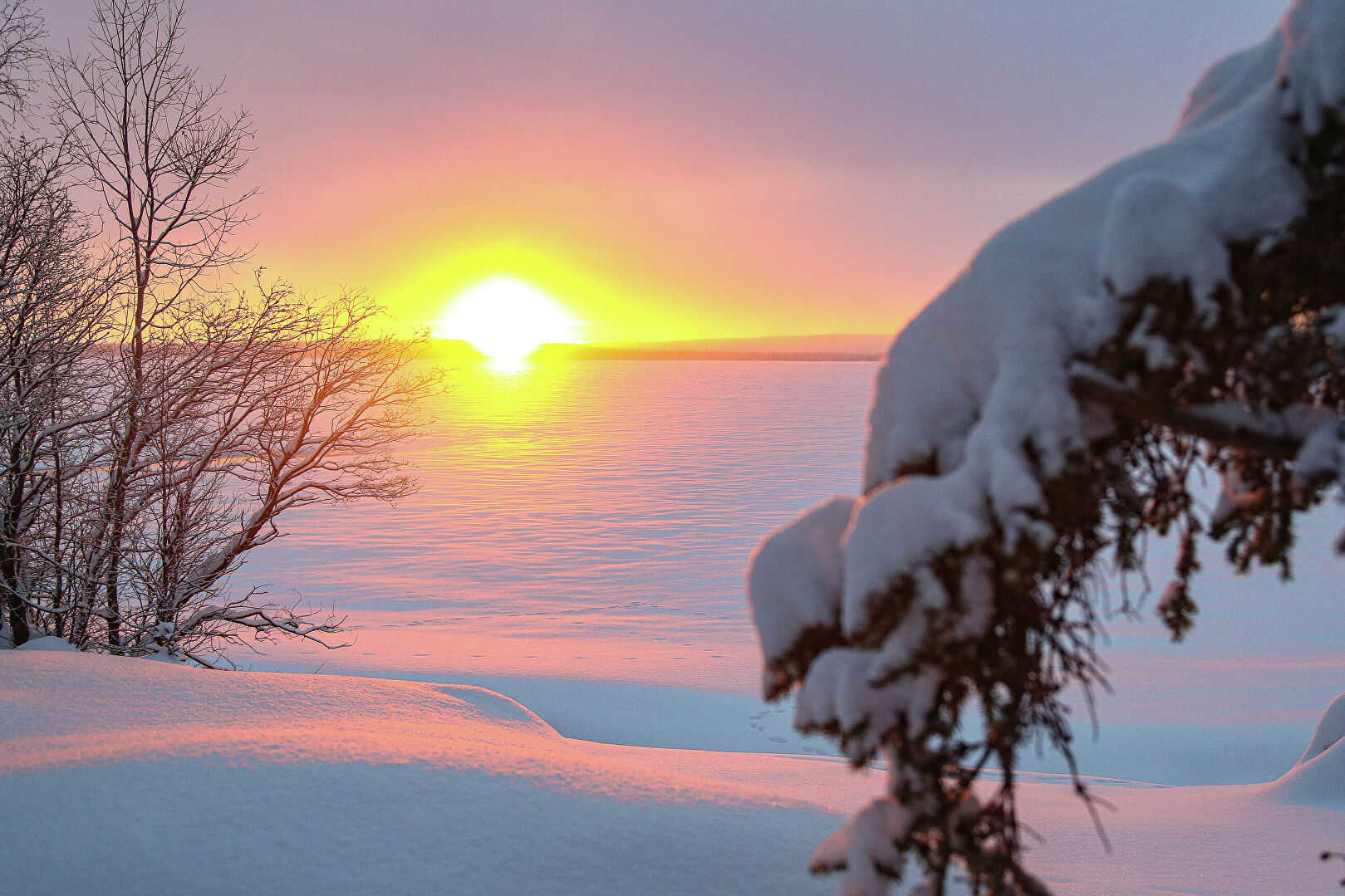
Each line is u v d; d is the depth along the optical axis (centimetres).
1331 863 606
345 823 404
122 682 748
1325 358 186
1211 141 197
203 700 735
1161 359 176
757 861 418
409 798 428
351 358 1125
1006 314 188
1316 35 183
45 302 1045
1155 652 2497
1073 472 178
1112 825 710
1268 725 1733
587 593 3656
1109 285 184
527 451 9844
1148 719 1780
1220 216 187
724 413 15650
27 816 393
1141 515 196
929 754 196
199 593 1147
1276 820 733
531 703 1861
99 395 1097
